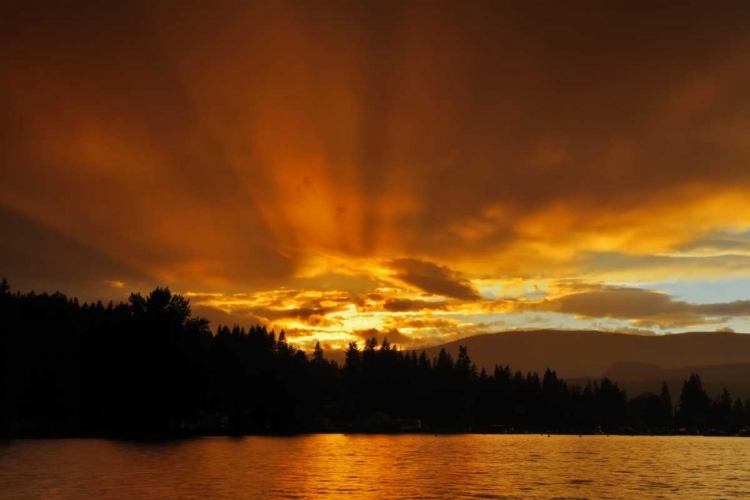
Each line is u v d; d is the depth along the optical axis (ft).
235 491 157.17
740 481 213.05
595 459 316.81
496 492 168.66
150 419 465.88
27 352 458.50
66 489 153.38
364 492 163.12
